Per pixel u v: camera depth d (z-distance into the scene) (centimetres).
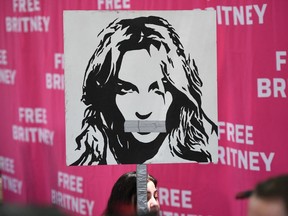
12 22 813
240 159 630
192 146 482
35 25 784
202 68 484
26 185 818
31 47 793
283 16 597
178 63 484
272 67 606
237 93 629
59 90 757
